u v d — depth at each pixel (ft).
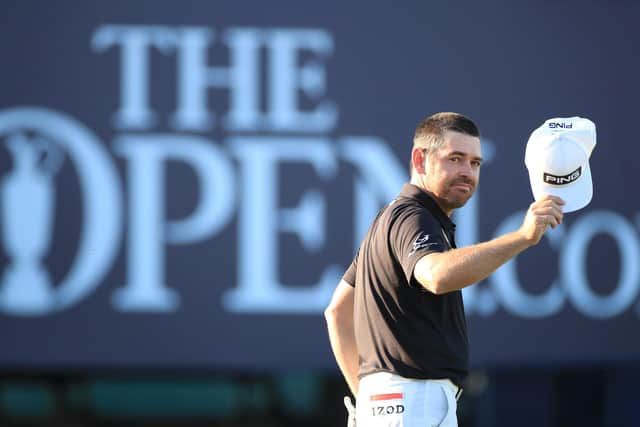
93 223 80.84
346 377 45.73
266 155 82.02
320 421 130.82
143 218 81.05
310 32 83.05
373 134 82.84
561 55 84.69
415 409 39.91
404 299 39.96
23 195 80.59
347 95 82.94
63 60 81.61
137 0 82.33
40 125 81.15
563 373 102.06
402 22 83.56
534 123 84.07
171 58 82.17
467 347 41.68
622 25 85.30
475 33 84.02
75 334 80.12
